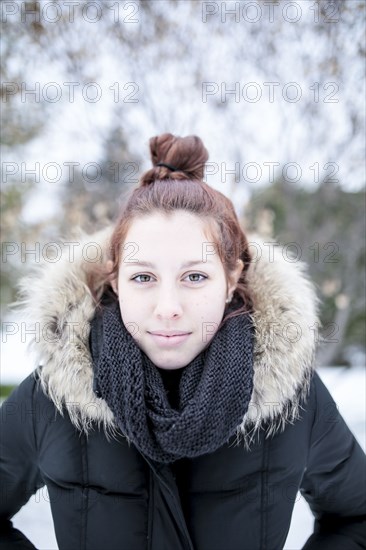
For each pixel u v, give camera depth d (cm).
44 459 102
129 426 88
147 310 91
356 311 418
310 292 106
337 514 114
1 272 417
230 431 89
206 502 100
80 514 100
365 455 115
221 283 94
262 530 101
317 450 108
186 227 92
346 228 323
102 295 106
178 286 91
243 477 101
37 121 263
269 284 100
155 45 238
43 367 98
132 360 89
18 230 313
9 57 238
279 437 102
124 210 103
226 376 89
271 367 95
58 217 304
